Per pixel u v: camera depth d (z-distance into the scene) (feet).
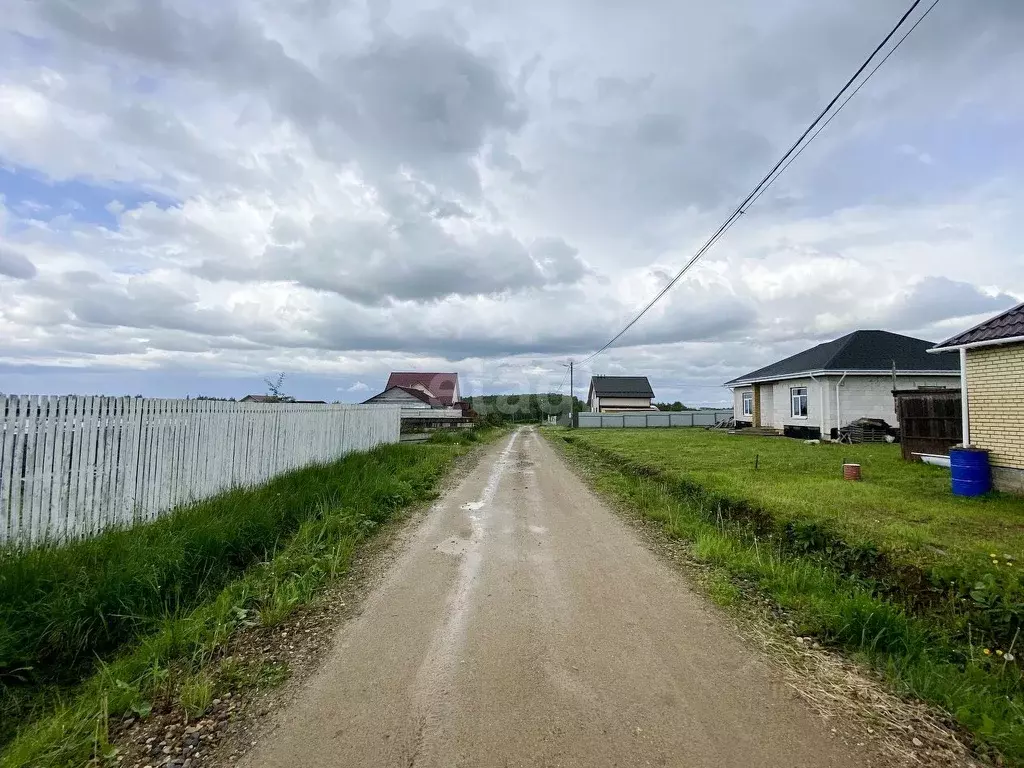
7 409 13.84
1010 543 16.48
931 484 26.99
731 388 88.89
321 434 34.19
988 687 9.80
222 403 22.91
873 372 55.52
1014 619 12.03
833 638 11.25
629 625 11.82
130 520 17.46
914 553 15.71
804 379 63.00
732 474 31.40
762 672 9.82
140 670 9.93
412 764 7.24
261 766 7.28
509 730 7.97
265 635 11.35
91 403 16.26
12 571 11.78
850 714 8.54
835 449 46.01
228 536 16.63
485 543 18.71
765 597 13.65
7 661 9.99
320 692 9.09
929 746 7.79
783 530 19.86
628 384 186.09
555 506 25.67
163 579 13.50
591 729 8.00
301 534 18.28
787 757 7.43
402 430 75.66
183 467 20.29
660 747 7.59
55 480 15.03
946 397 33.60
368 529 20.30
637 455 43.80
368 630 11.55
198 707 8.66
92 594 11.85
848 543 17.13
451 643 10.89
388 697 8.91
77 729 8.13
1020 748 7.71
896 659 10.48
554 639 11.08
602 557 17.08
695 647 10.79
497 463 44.96
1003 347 24.94
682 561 16.69
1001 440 24.98
